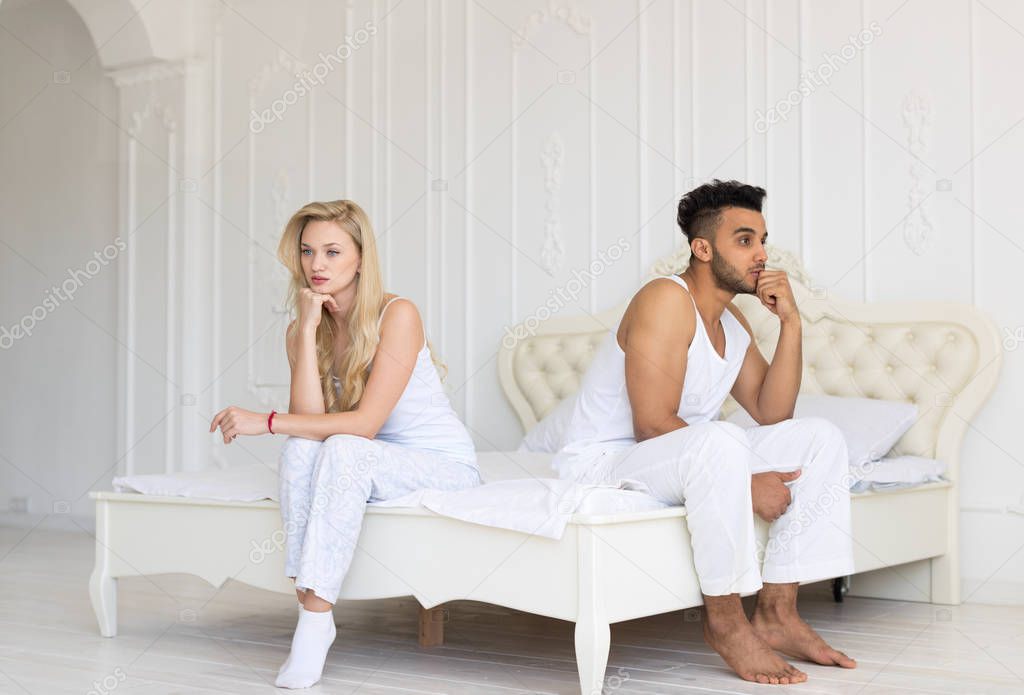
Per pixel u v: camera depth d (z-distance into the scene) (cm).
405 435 258
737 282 261
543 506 219
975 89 362
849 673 240
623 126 434
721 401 268
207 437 543
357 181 505
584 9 445
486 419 464
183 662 255
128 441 562
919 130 372
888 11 379
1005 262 355
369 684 231
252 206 535
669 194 423
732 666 233
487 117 469
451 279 476
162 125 556
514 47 462
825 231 390
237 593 363
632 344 251
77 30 586
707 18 416
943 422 351
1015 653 265
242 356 536
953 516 346
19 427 608
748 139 407
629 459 244
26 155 606
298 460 237
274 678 237
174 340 550
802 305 383
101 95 579
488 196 468
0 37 612
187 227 548
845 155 387
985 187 360
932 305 361
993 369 346
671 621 307
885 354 364
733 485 226
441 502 233
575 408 269
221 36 547
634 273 430
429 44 485
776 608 250
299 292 254
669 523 229
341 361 256
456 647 272
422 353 258
